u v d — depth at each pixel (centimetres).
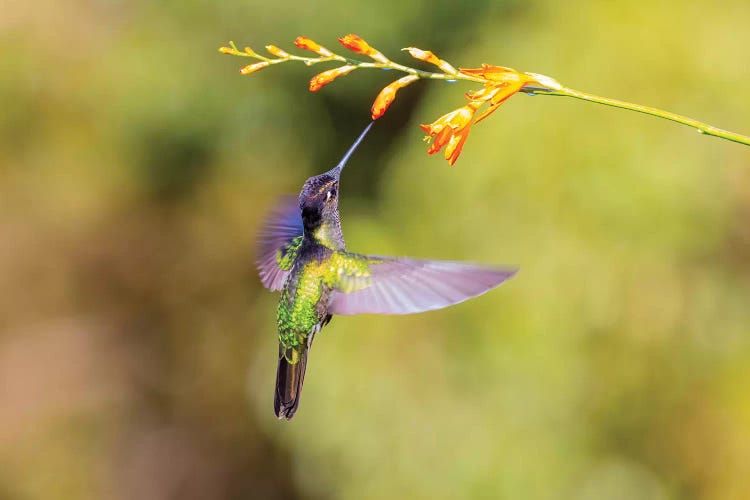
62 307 1786
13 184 1762
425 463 1117
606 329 1048
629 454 1067
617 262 1045
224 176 1781
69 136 1767
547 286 1058
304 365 466
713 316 1042
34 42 1762
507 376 1077
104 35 1788
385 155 1706
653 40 1080
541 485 1062
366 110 1709
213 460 1772
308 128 1731
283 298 469
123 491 1725
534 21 1189
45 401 1727
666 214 1038
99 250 1803
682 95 1062
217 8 1694
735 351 1041
